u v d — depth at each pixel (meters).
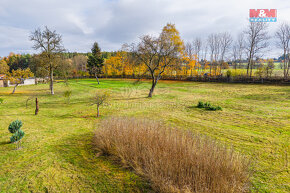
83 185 4.64
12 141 7.52
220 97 22.00
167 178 4.42
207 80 43.97
